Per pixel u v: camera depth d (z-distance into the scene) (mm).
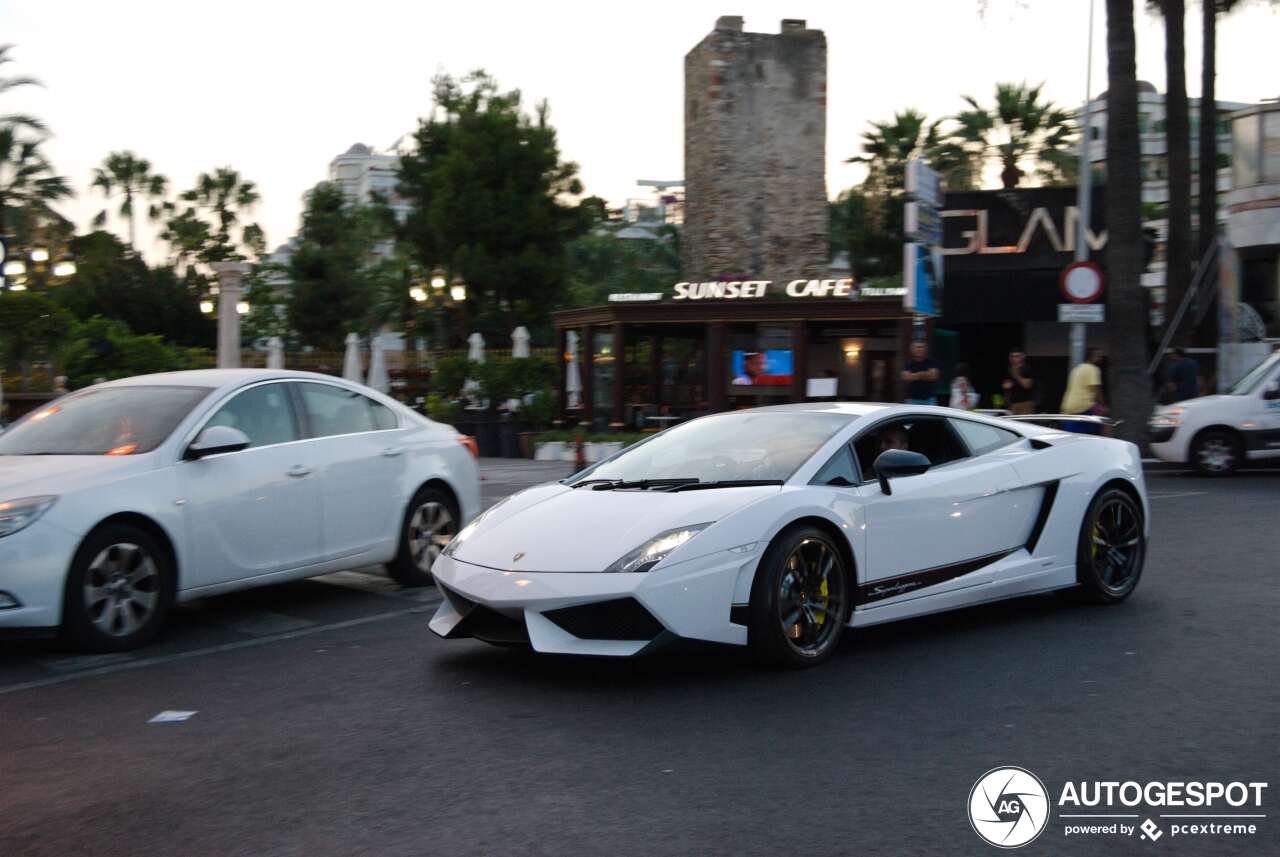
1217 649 5562
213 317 51594
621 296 24062
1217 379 21266
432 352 38062
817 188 31219
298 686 5266
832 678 5109
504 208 38562
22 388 26391
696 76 31891
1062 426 12766
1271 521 10219
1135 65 17172
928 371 13961
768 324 23562
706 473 5688
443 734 4422
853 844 3268
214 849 3342
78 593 5832
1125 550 6766
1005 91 35250
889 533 5586
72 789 3910
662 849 3246
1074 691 4852
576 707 4742
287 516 6895
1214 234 24828
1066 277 16250
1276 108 22938
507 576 4992
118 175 62844
